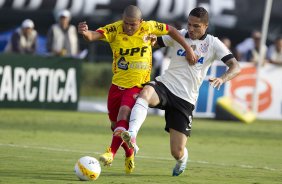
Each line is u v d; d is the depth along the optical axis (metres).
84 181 25.64
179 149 27.69
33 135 43.69
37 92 59.97
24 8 77.56
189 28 28.02
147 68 28.05
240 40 84.50
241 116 61.72
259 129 56.50
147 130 50.69
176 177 28.02
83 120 55.69
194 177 28.25
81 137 44.12
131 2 80.31
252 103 63.06
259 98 64.12
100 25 80.38
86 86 72.88
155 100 27.30
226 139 47.66
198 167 32.03
